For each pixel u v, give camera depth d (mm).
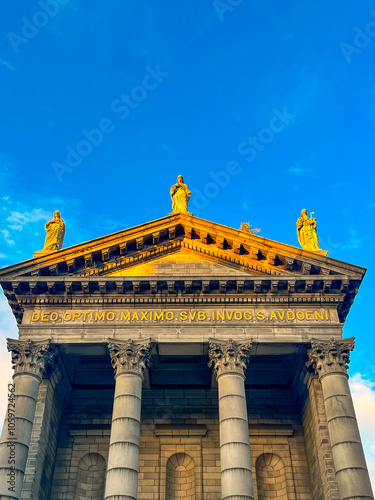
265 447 31969
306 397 31250
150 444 32125
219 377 27797
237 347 28469
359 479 24828
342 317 31125
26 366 27906
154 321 29422
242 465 24828
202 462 31500
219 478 31000
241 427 26000
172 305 29953
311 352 28812
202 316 29594
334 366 28156
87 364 33281
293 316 29625
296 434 32344
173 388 33969
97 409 33344
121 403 26672
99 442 32219
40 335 28969
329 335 29031
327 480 27188
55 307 29938
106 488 24516
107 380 33906
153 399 33656
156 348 29391
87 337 28938
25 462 25703
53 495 30234
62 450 31844
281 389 33906
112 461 25000
